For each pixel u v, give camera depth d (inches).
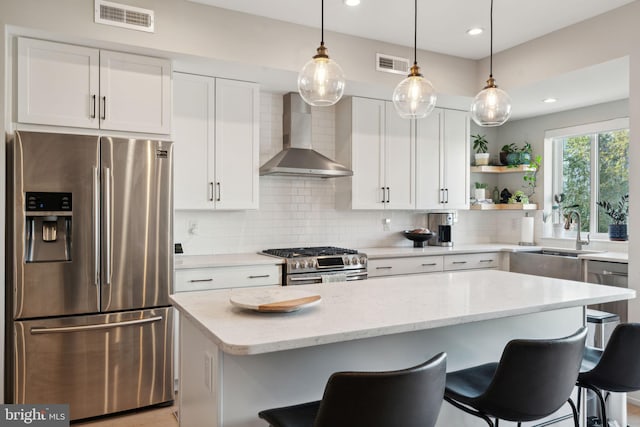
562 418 92.8
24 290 104.7
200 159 141.6
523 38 152.4
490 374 78.3
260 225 167.5
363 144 171.3
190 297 83.7
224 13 129.5
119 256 114.3
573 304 82.0
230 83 146.9
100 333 112.3
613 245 168.2
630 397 126.7
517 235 209.2
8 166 108.8
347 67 148.3
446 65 167.3
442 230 193.6
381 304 78.0
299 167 152.6
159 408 120.5
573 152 194.2
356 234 187.0
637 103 124.3
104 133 118.9
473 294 87.4
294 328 61.7
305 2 126.0
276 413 62.2
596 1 125.3
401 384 49.7
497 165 214.5
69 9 110.4
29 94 110.2
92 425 110.4
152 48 119.7
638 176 124.3
